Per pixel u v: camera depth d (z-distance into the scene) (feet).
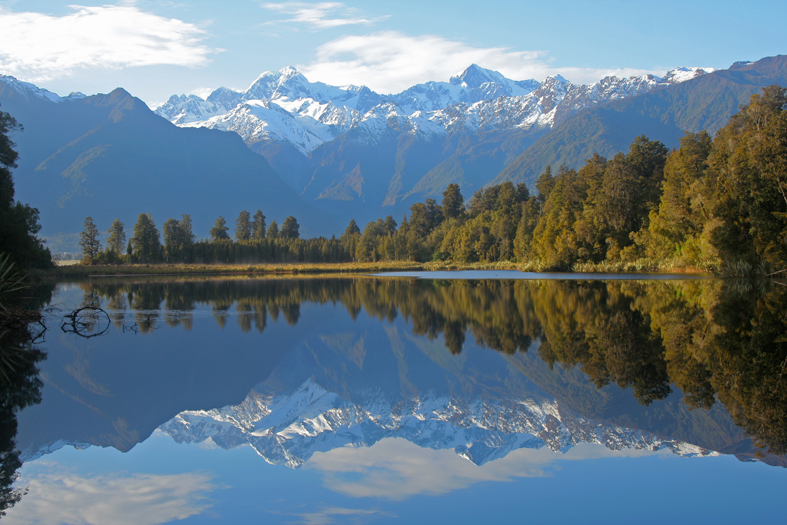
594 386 47.14
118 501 26.99
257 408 45.19
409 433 38.73
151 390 50.39
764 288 126.93
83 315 108.58
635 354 58.75
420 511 25.94
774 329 69.26
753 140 157.58
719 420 36.73
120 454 34.19
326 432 39.34
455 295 148.46
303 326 92.43
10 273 115.14
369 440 37.42
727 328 71.20
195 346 73.77
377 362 63.36
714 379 46.62
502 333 79.87
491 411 42.55
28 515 25.75
